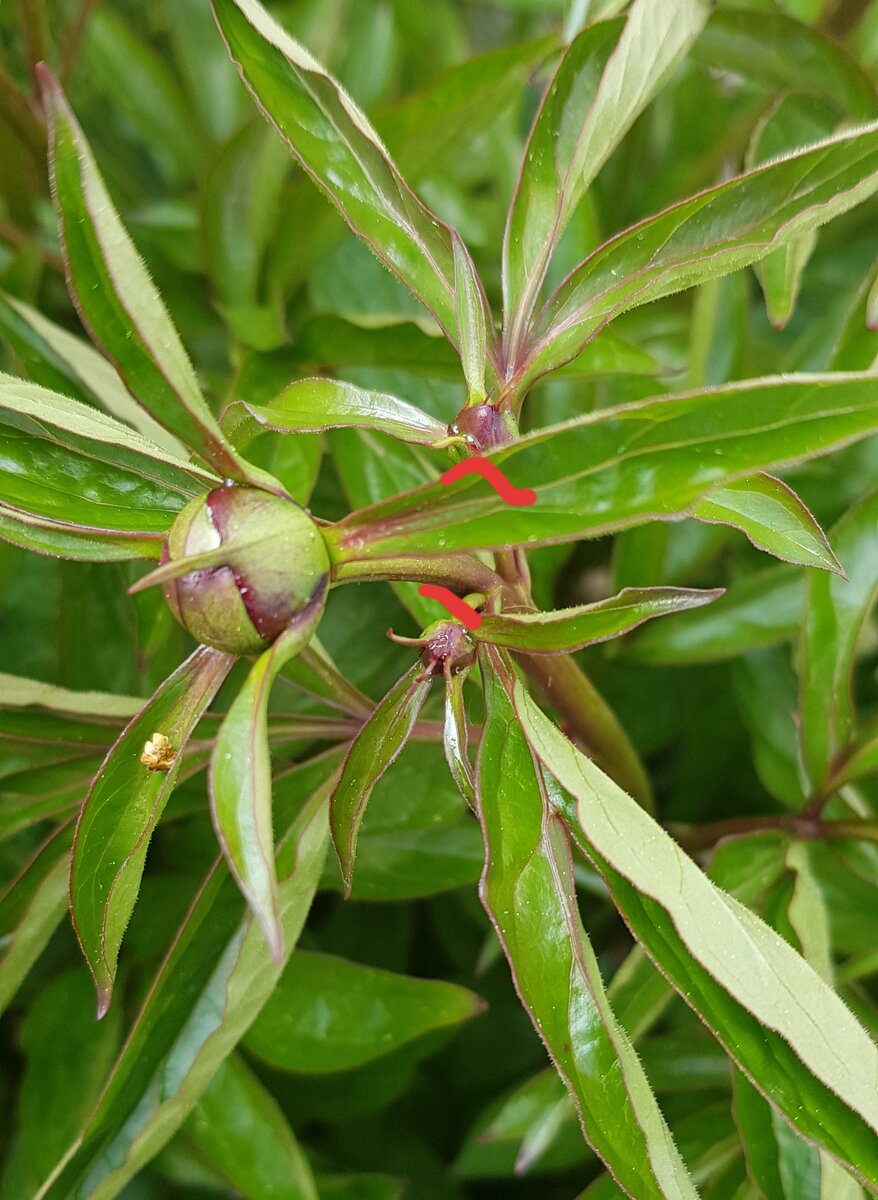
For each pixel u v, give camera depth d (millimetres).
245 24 342
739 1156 431
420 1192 533
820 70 463
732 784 564
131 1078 370
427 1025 430
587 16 413
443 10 616
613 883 325
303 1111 486
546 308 352
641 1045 462
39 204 593
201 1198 478
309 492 437
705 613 503
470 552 291
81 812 316
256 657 295
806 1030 314
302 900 387
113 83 606
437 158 499
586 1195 423
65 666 466
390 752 322
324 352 472
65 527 315
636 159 589
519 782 324
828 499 537
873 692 574
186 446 296
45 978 515
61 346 456
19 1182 463
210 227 507
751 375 491
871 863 445
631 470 282
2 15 590
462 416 337
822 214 344
